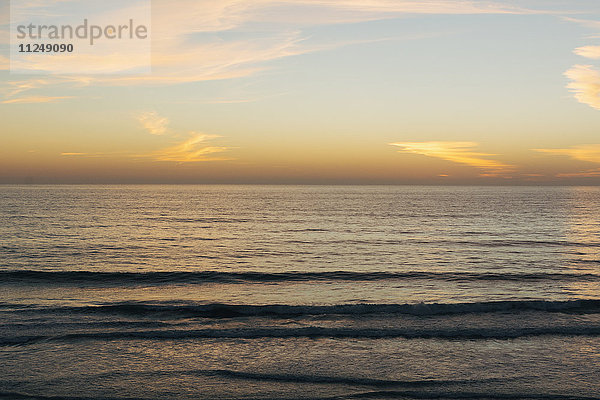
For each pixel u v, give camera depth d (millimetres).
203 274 23297
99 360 10945
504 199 144625
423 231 47625
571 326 13672
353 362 10969
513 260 29328
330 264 27844
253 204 106000
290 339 12539
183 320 14430
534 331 13141
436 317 14781
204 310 15523
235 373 10281
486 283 21625
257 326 13734
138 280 21875
